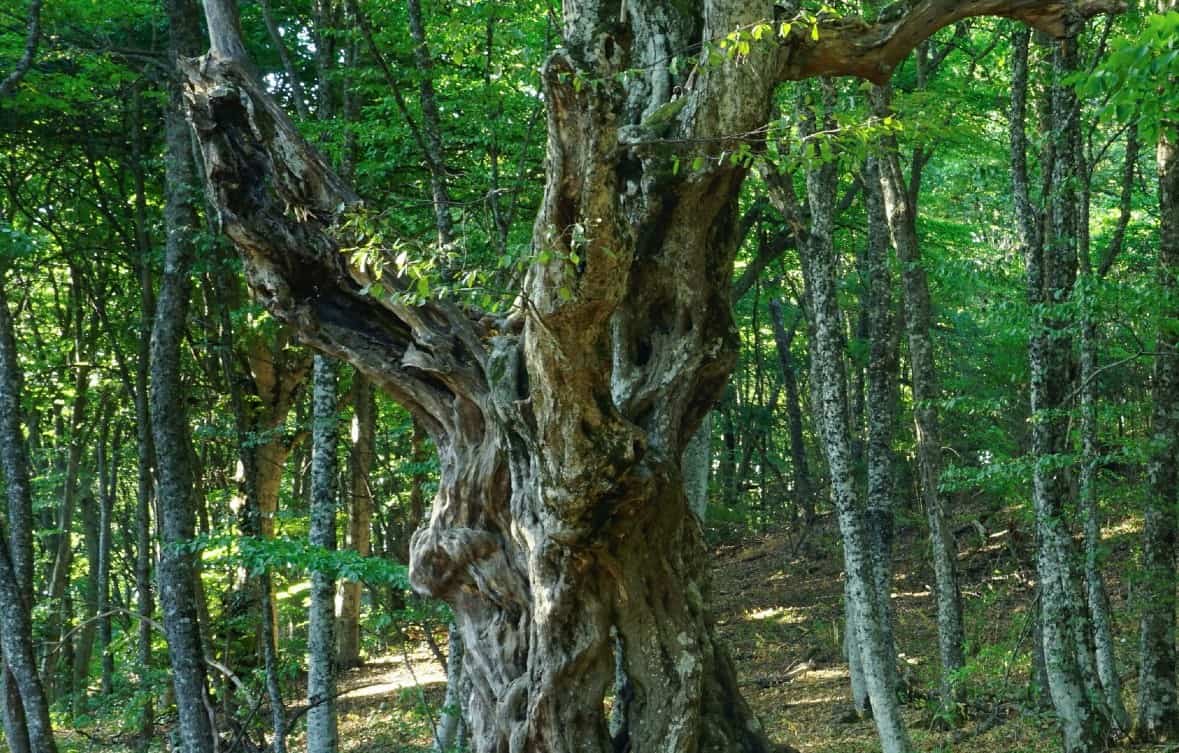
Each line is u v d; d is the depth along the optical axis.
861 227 24.23
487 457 9.26
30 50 12.65
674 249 8.95
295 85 14.81
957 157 20.44
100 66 16.95
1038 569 14.26
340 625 27.75
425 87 12.24
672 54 9.10
